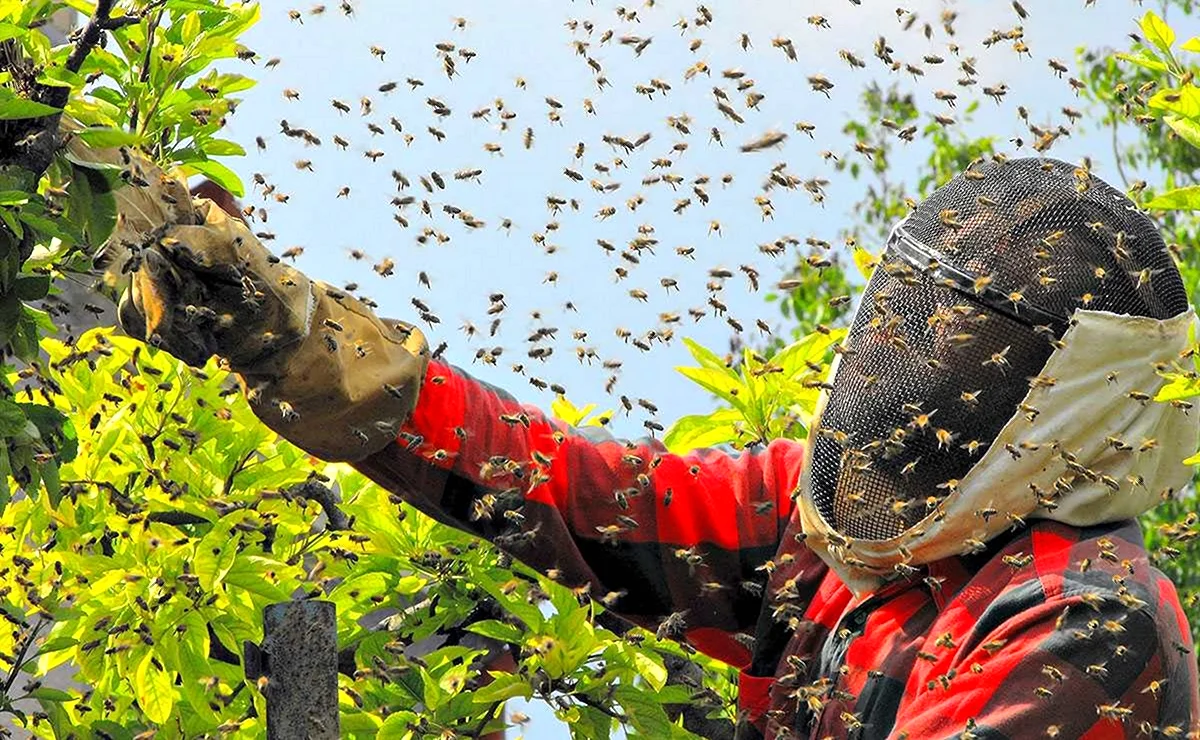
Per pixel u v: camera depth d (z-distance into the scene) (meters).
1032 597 11.12
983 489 11.46
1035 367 11.78
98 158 12.04
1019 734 10.55
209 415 16.19
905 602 12.11
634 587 13.52
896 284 12.31
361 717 14.85
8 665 16.02
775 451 13.96
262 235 13.48
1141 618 10.91
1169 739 10.93
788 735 12.12
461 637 16.45
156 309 11.55
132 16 12.70
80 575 15.67
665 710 16.19
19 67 11.82
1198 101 12.17
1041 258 11.75
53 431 12.29
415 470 12.95
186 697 15.17
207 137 14.05
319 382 12.27
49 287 12.27
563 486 13.30
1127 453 11.51
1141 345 11.51
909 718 11.13
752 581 13.41
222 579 14.72
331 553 15.66
